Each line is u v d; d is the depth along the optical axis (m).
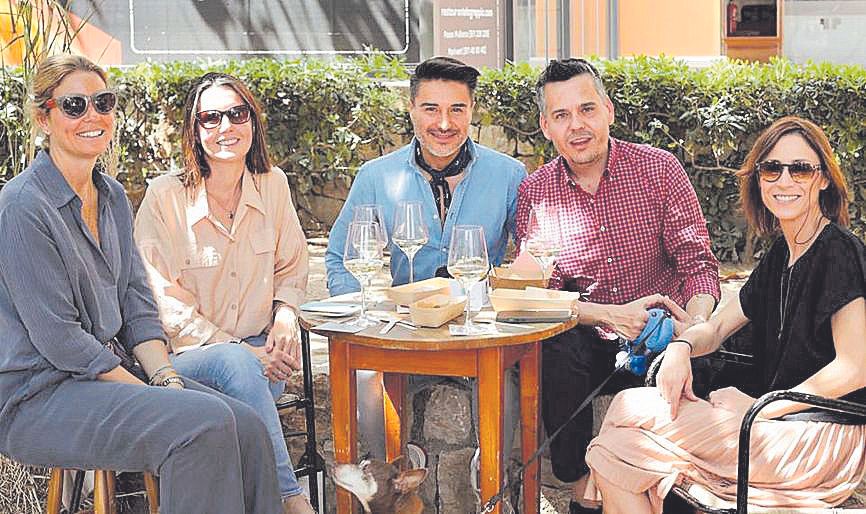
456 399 3.82
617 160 3.63
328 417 3.94
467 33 7.30
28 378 2.90
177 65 6.86
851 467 2.78
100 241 3.13
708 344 3.16
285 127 6.68
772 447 2.79
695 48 8.06
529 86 6.36
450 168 3.80
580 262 3.64
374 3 8.44
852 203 6.14
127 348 3.25
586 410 3.44
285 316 3.54
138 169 6.68
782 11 7.87
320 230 6.90
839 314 2.81
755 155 3.04
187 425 2.79
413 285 3.33
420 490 3.88
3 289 2.88
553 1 7.68
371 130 6.70
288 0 8.49
